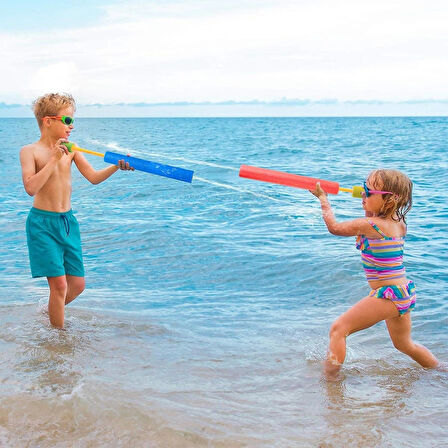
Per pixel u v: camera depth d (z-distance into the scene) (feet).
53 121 12.94
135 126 259.19
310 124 296.92
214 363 11.25
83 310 14.39
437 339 12.67
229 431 8.41
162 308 14.83
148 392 9.68
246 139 125.08
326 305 15.12
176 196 36.76
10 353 11.27
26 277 17.71
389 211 11.16
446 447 8.22
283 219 27.86
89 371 10.52
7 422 8.42
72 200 35.32
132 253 20.94
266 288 16.71
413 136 136.67
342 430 8.63
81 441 7.98
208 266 19.10
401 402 9.73
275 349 12.08
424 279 17.12
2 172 53.06
